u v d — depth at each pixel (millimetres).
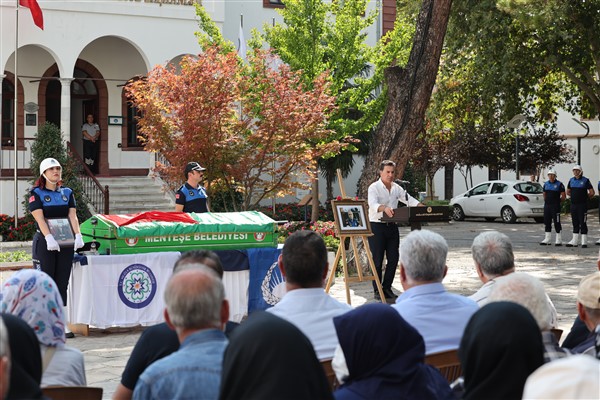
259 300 10961
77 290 10250
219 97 17484
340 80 25938
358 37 26125
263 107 18281
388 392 3668
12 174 24438
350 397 3678
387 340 3709
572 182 21500
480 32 28391
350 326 3736
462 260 18391
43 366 4262
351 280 11602
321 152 18875
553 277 15078
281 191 18594
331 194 30781
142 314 10438
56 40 25062
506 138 35906
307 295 4898
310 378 2703
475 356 3150
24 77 26531
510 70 28062
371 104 26172
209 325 3520
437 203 33875
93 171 28266
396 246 12508
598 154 41656
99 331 10656
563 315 10953
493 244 5496
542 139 35719
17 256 17625
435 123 33719
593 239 23984
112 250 10375
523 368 3086
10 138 26969
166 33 26547
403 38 25891
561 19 26188
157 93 17953
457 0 28406
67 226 9961
